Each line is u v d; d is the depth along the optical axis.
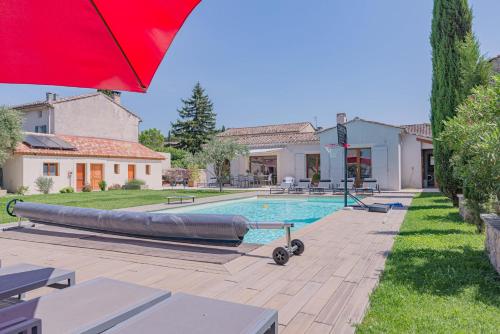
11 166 25.59
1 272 3.56
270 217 15.62
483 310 3.83
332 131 27.00
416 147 26.14
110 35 2.22
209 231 6.76
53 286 3.72
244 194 23.53
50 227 9.77
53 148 27.19
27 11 2.04
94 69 2.48
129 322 2.14
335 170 26.78
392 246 7.12
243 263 6.04
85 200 19.78
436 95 12.25
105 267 5.91
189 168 35.00
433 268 5.35
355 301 4.20
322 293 4.50
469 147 5.84
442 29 11.67
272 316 2.26
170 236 7.41
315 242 7.66
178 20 2.16
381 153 25.25
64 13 2.06
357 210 13.25
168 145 65.12
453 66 11.32
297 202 20.73
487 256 5.92
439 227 8.97
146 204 17.17
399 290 4.48
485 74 9.91
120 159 32.03
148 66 2.47
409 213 12.05
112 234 8.23
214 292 4.62
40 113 32.00
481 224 7.91
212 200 19.22
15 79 2.51
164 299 2.75
